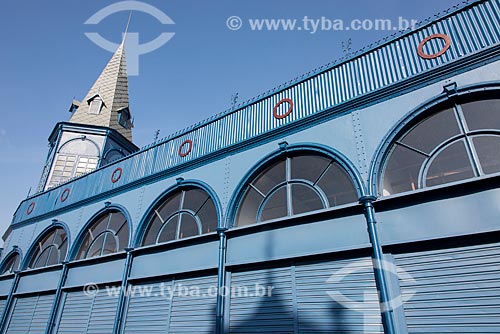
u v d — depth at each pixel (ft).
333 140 26.02
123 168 43.37
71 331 34.55
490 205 18.31
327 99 28.66
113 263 35.42
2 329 41.55
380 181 22.75
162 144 40.86
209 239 29.14
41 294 41.14
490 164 19.61
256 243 26.13
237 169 30.86
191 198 33.86
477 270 17.72
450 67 22.80
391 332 18.03
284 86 32.40
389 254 20.48
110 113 74.02
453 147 21.08
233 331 24.29
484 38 22.62
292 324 22.08
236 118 34.76
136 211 36.99
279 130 29.60
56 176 61.26
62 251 42.93
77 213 44.39
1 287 47.26
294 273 23.61
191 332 26.35
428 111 22.71
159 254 32.17
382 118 24.43
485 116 20.85
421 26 25.86
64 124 67.15
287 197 26.68
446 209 19.54
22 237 50.90
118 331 30.09
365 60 28.02
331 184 25.31
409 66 25.25
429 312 18.08
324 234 23.24
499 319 16.30
